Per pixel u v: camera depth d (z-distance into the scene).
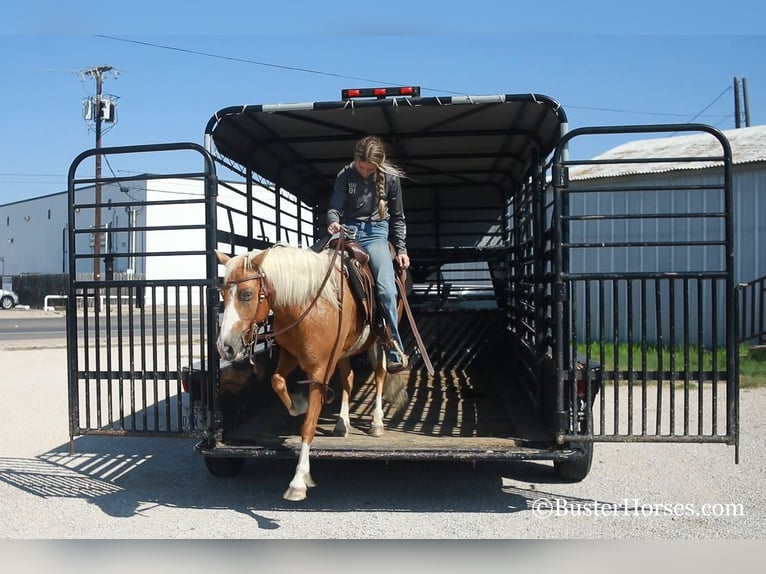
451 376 9.41
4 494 5.95
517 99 5.59
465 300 10.08
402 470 6.61
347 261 5.63
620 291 16.20
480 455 5.23
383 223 6.09
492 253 9.97
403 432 6.17
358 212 6.06
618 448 7.43
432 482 6.23
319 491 5.98
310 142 7.52
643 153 19.17
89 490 6.05
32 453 7.44
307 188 9.77
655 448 7.39
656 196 16.12
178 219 42.47
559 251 5.31
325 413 7.30
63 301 44.28
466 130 7.14
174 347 18.16
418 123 6.86
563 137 5.32
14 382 12.39
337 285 5.46
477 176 9.49
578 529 5.00
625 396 10.23
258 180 8.16
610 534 4.89
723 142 5.11
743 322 15.12
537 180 6.92
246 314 4.84
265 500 5.73
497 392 8.11
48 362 15.36
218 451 5.46
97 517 5.33
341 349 5.54
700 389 5.21
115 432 5.71
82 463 7.00
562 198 5.33
